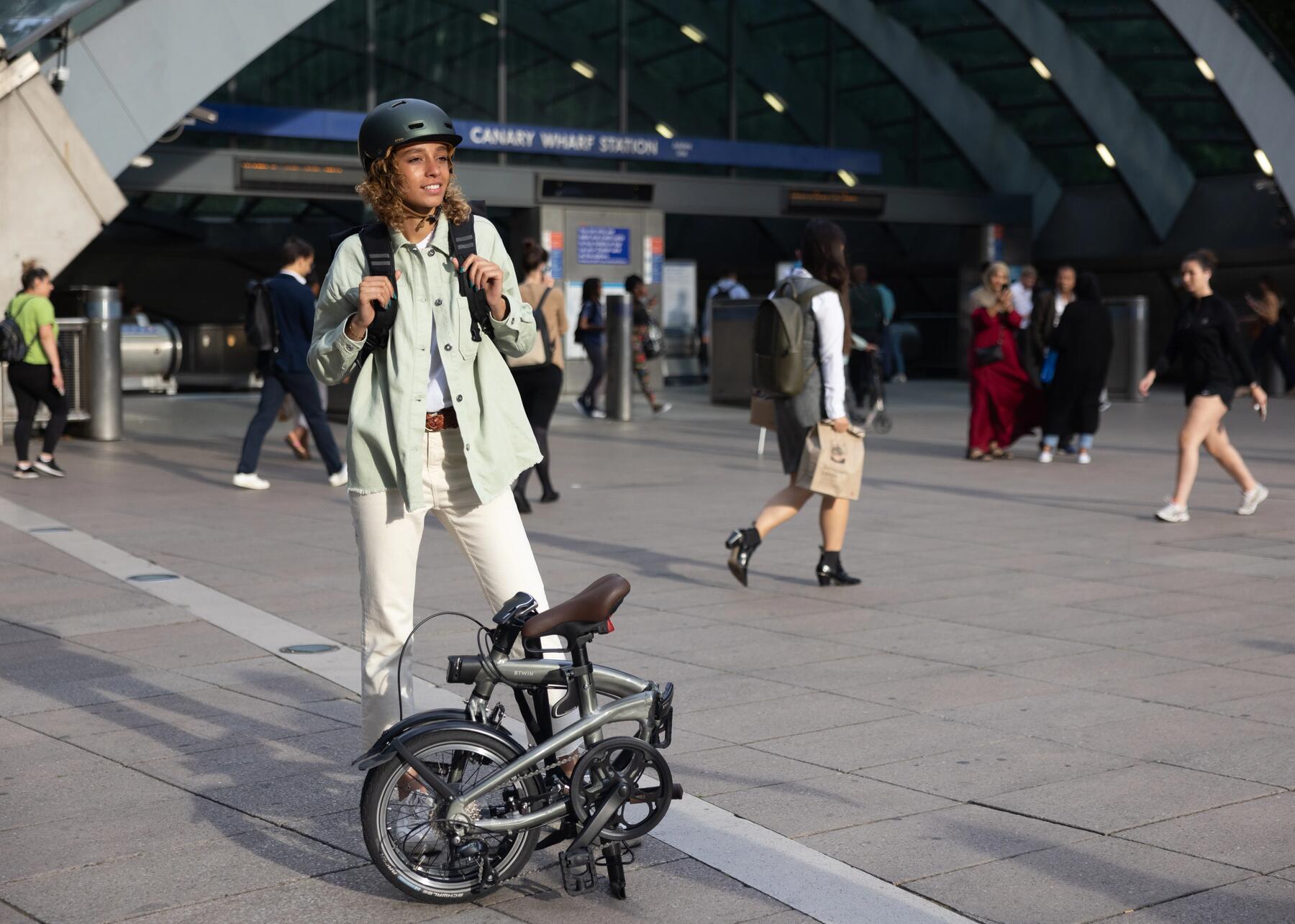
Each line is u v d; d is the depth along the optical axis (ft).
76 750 15.88
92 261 96.63
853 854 12.69
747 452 49.47
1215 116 87.20
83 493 38.11
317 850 12.94
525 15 79.71
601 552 28.99
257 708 17.58
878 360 56.80
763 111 87.97
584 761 11.71
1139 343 72.64
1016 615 22.98
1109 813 13.70
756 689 18.42
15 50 47.19
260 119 70.90
